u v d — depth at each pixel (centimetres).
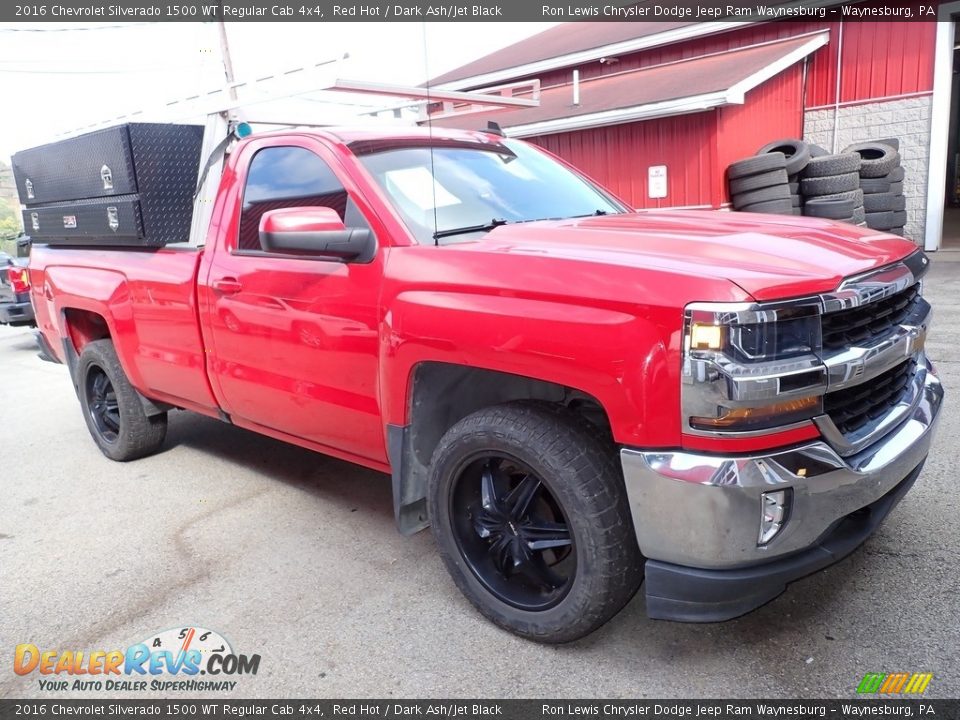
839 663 236
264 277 321
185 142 385
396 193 293
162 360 397
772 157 1069
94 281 436
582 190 369
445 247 262
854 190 1071
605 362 211
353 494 403
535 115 1291
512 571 268
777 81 1227
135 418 457
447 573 312
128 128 363
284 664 255
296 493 408
